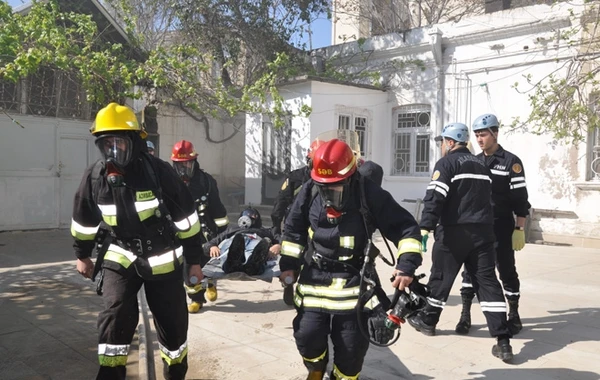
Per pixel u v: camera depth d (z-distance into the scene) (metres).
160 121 16.14
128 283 3.24
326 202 3.07
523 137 12.16
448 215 4.58
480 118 5.06
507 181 5.01
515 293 5.12
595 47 10.26
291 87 13.61
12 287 6.66
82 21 9.88
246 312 5.75
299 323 3.13
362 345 3.03
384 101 14.80
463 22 13.11
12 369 4.07
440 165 4.55
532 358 4.41
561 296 6.57
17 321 5.29
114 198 3.17
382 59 14.92
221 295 6.50
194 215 3.49
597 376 4.02
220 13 15.01
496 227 5.09
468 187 4.51
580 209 11.13
